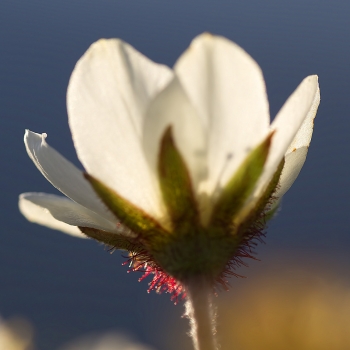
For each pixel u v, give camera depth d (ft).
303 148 0.62
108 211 0.60
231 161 0.59
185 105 0.58
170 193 0.60
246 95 0.58
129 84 0.60
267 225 0.61
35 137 0.62
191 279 0.60
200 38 0.58
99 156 0.60
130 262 0.63
